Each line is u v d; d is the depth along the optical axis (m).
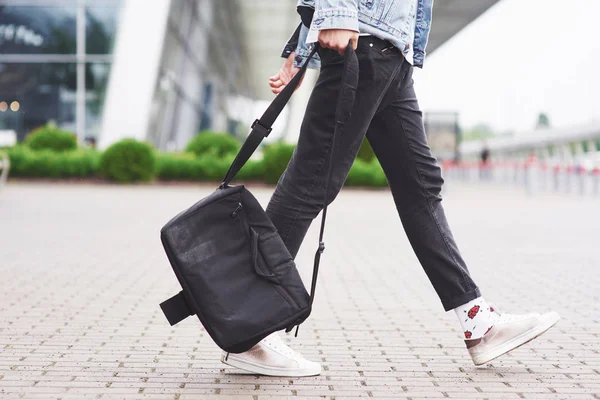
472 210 13.48
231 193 2.63
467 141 61.16
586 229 9.76
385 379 2.91
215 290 2.57
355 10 2.52
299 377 2.93
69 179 19.97
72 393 2.67
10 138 23.89
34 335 3.65
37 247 7.23
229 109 44.84
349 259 6.86
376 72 2.66
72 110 23.91
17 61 23.88
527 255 7.08
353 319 4.18
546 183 23.14
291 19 31.06
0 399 2.59
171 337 3.64
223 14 30.45
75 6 23.67
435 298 4.89
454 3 23.56
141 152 19.75
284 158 19.89
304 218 2.80
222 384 2.82
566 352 3.38
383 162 2.98
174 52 26.02
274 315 2.59
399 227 9.93
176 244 2.56
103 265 6.16
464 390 2.76
